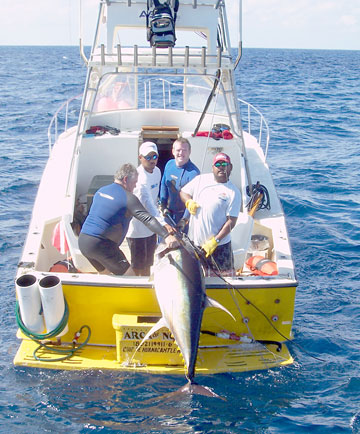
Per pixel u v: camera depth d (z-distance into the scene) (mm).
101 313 4910
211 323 4965
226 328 5004
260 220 6000
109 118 8211
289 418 4363
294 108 23297
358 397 4637
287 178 11461
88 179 7457
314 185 10977
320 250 7762
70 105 22516
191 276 4391
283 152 14164
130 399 4520
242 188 6293
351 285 6797
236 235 5465
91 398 4535
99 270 5090
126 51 6812
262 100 26250
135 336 4734
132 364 4828
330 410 4461
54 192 6410
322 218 9109
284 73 50625
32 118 18750
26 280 4723
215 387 4680
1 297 6363
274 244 5500
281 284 4758
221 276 4871
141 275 5520
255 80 39969
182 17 6391
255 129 17531
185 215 5355
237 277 4855
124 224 4922
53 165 7188
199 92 8094
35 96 26062
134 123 8375
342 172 12023
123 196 4844
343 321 5969
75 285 4754
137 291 4773
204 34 6680
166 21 5801
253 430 4234
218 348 5070
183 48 6906
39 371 4840
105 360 4891
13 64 55875
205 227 5000
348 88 35500
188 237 5164
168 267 4418
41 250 5602
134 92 8320
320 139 16109
